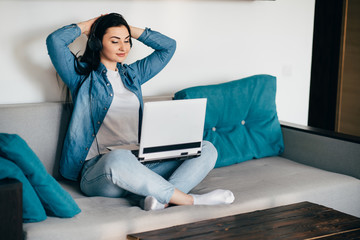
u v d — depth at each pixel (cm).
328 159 264
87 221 179
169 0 286
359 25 400
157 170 229
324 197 234
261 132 281
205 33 303
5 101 245
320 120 401
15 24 242
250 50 322
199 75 305
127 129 236
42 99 254
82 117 227
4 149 163
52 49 220
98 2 263
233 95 276
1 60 241
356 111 418
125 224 182
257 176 246
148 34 249
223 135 272
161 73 292
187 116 211
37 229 168
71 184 232
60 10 253
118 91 232
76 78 229
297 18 337
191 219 196
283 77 340
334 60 397
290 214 184
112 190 205
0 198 155
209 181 238
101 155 226
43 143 231
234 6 311
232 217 180
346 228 171
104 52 229
